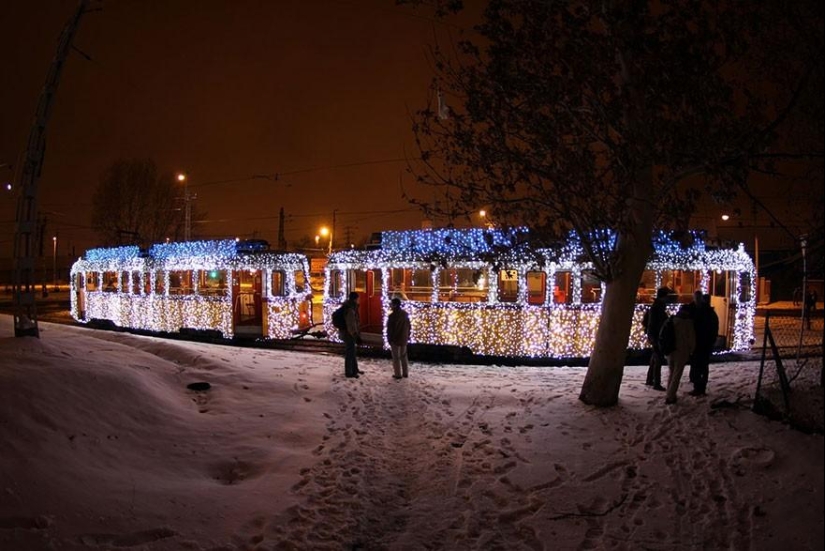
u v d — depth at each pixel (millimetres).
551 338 13617
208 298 19141
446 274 14562
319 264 41781
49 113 9602
